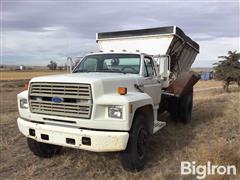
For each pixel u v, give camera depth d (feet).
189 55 33.27
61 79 14.93
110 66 20.34
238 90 92.02
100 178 15.06
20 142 22.40
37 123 16.03
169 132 24.25
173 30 25.29
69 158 17.72
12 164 17.42
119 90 14.70
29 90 16.02
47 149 18.16
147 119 17.48
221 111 33.35
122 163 15.49
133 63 19.80
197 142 21.07
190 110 28.63
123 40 28.17
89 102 14.08
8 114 38.86
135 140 15.19
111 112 14.21
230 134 22.89
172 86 25.22
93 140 13.99
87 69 20.94
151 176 15.02
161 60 23.39
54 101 14.94
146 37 26.81
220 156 15.60
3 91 112.98
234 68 91.15
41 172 16.11
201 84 153.48
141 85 18.04
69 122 14.78
